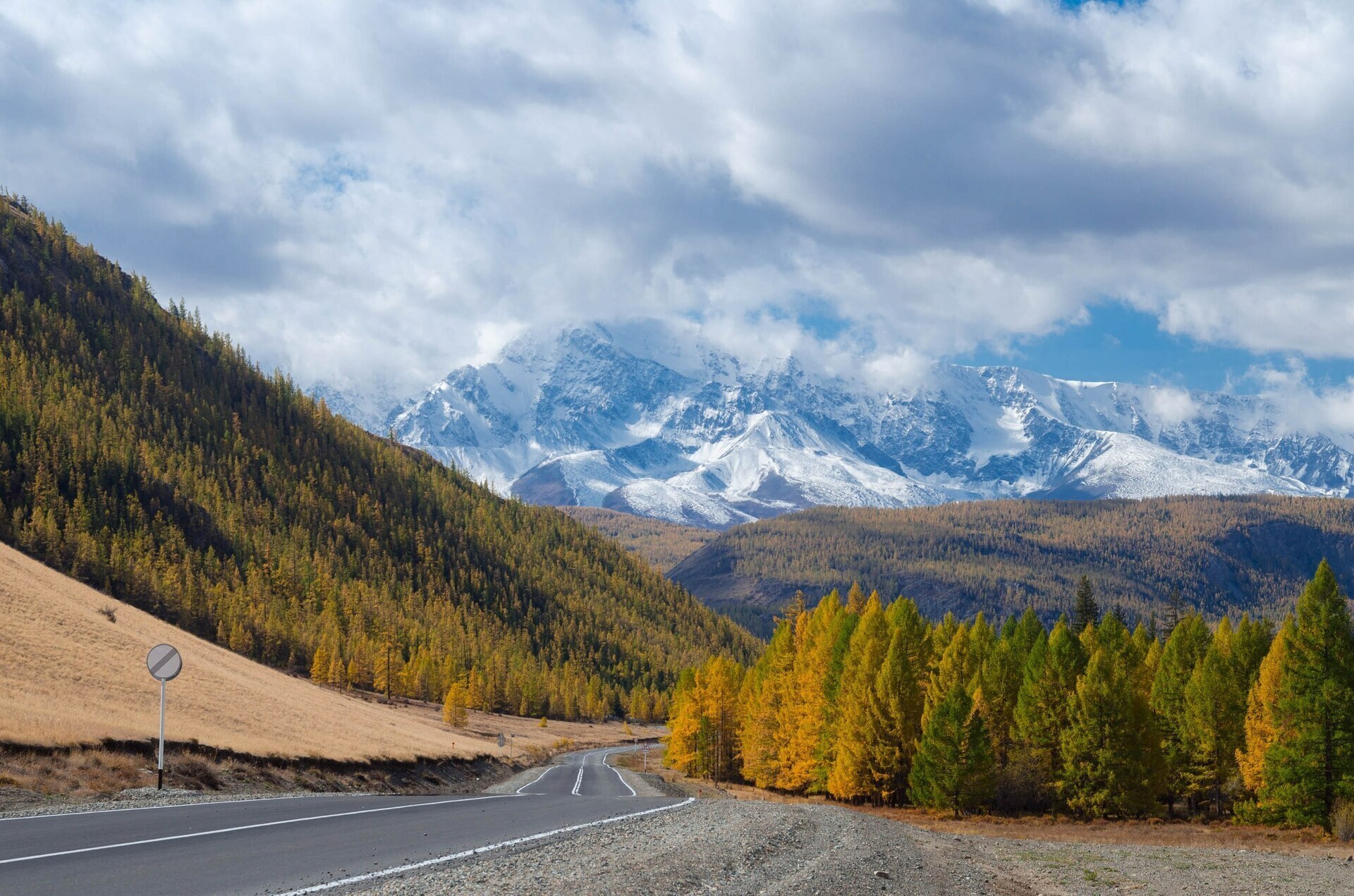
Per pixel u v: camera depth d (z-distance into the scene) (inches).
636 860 799.7
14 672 1829.5
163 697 1233.4
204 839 758.5
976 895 947.3
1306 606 2219.5
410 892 592.7
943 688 2696.9
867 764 2679.6
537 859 769.6
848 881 872.9
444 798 1483.8
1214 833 2148.1
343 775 2087.8
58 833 746.2
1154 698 2898.6
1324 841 1978.3
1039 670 2679.6
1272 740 2335.1
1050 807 2623.0
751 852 936.3
